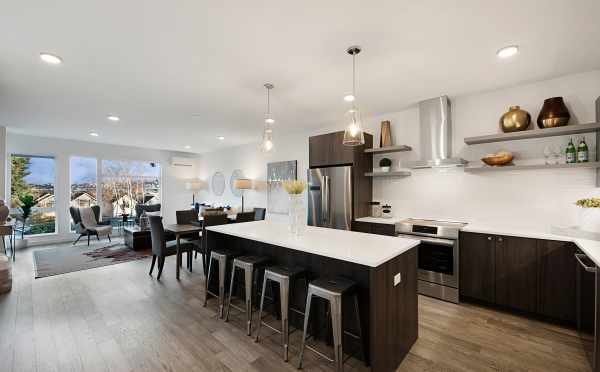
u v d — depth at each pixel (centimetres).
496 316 274
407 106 386
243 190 702
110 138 621
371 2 172
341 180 404
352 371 193
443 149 344
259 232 269
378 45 224
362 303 206
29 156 597
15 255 507
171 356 207
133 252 533
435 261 321
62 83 299
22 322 258
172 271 420
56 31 202
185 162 842
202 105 379
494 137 304
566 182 288
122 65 257
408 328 215
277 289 271
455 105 355
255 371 191
